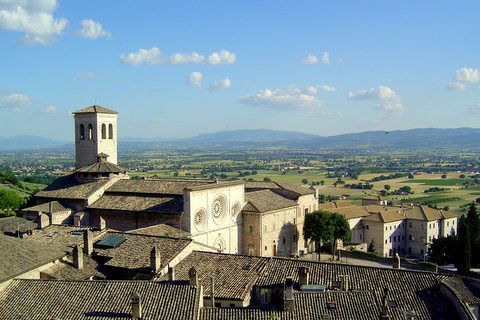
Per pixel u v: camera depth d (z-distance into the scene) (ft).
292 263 222.28
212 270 223.51
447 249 391.24
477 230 425.69
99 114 378.53
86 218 326.65
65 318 165.37
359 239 518.37
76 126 385.09
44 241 260.21
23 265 193.16
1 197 516.32
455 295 185.68
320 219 392.68
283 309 173.06
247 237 365.81
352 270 212.23
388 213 529.04
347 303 176.45
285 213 395.96
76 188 343.67
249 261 228.63
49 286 180.96
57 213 317.83
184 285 178.40
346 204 587.68
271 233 376.68
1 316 167.32
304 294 179.73
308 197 433.48
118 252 237.86
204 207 317.83
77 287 180.14
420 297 192.34
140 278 220.43
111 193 338.95
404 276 205.05
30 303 172.96
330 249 431.84
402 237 535.19
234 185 352.49
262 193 403.95
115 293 176.55
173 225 305.73
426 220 525.34
